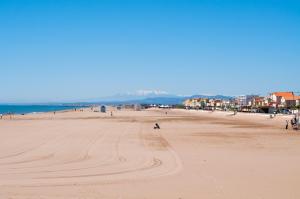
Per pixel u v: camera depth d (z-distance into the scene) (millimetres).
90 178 19266
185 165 23422
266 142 39094
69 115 133125
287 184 17734
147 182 18203
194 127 65875
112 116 123375
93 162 25016
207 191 16297
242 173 20516
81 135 47469
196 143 37781
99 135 47500
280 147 34250
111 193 15883
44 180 18672
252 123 81812
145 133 51219
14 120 94812
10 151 31094
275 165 23344
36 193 15750
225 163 24172
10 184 17625
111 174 20453
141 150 31734
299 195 15719
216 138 43812
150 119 101000
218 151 30953
